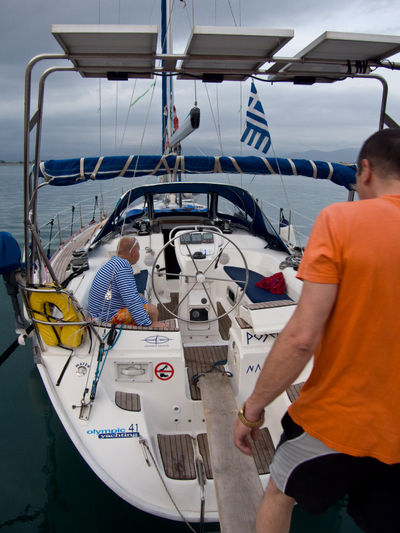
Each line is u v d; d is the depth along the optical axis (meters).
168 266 4.71
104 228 4.38
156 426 2.46
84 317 2.32
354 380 0.86
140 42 1.56
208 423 2.13
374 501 0.94
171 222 4.98
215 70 1.90
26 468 2.88
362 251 0.79
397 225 0.79
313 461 0.96
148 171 3.81
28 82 1.74
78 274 3.50
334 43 1.61
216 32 1.49
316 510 1.00
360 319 0.82
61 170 3.66
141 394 2.43
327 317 0.83
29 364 4.28
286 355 0.84
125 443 2.12
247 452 1.08
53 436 3.21
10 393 3.79
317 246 0.83
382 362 0.83
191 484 2.08
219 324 3.64
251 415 0.98
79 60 1.73
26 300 2.28
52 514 2.49
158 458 2.22
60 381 2.34
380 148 0.88
